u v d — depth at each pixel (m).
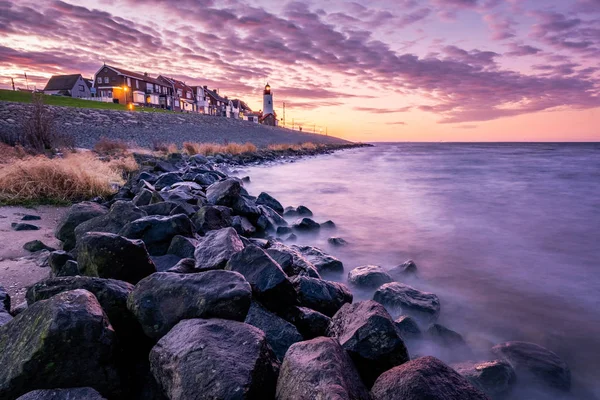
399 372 2.30
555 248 8.12
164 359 2.39
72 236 5.66
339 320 3.28
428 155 54.56
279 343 3.11
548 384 3.41
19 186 8.80
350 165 33.06
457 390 2.15
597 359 4.02
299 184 18.73
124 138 30.81
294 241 8.16
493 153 60.53
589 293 5.72
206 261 4.15
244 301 2.85
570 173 25.44
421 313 4.46
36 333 2.23
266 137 60.88
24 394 2.10
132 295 2.95
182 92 86.81
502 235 9.19
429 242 8.52
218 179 13.95
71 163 10.62
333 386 2.05
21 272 4.68
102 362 2.32
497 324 4.72
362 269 5.80
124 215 5.45
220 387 2.07
